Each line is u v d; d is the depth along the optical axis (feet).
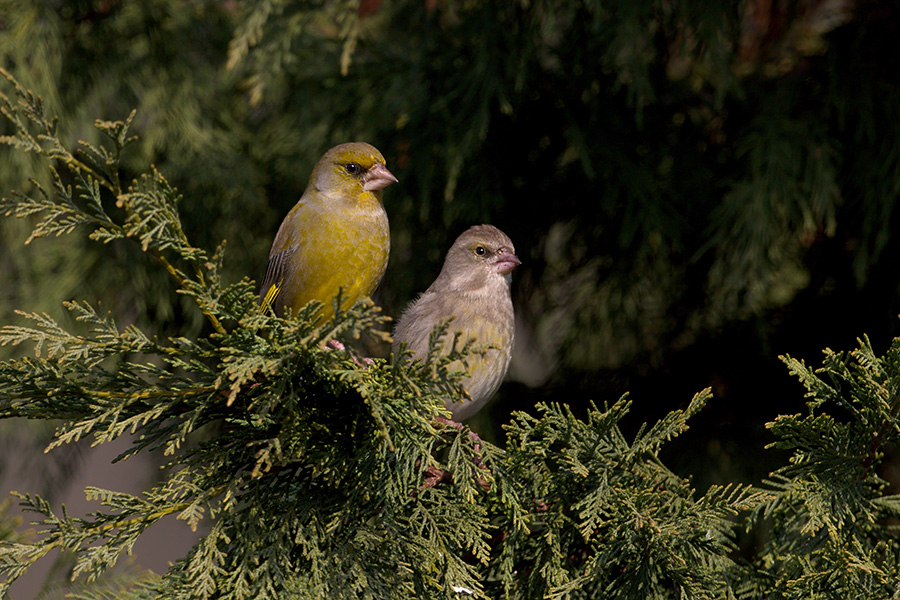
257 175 39.14
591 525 18.01
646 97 32.63
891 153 29.78
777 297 34.42
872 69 30.99
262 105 41.57
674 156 33.63
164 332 38.01
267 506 17.70
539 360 36.42
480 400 26.50
